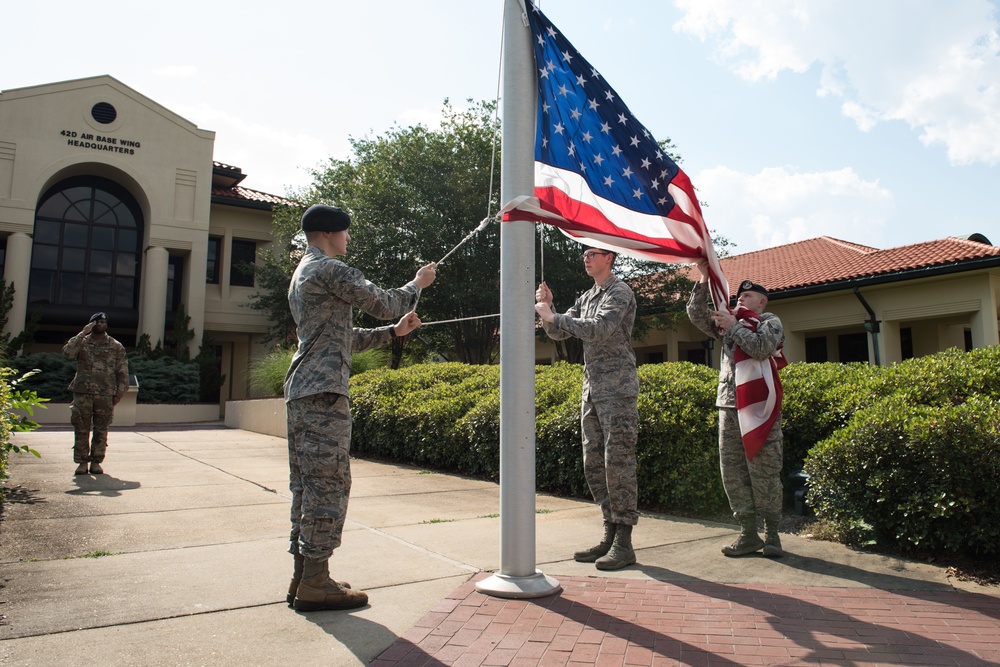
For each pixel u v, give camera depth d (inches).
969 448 169.6
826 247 835.4
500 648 114.4
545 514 236.8
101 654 109.4
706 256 180.7
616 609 134.8
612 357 172.4
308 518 130.7
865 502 187.3
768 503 176.4
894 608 136.9
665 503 246.1
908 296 626.2
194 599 138.0
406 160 826.8
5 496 250.5
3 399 242.1
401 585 149.6
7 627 121.1
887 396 225.5
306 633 120.0
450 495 273.7
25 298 821.9
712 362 831.1
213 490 274.7
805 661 110.3
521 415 145.5
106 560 167.6
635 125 173.5
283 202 986.7
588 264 182.2
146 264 891.4
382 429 392.8
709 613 133.0
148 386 799.7
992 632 123.7
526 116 152.2
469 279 813.2
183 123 923.4
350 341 138.2
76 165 863.7
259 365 708.7
